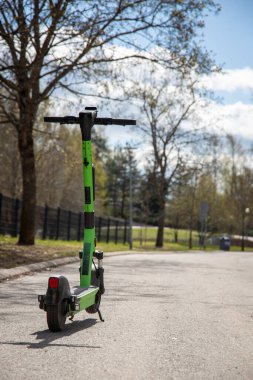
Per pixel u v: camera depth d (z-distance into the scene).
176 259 26.36
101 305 8.96
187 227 84.06
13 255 17.62
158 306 9.11
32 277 13.21
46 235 33.84
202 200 72.62
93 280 7.28
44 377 4.62
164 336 6.60
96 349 5.75
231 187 83.25
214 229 78.06
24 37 17.67
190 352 5.80
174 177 51.44
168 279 14.38
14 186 49.59
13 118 23.03
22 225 23.48
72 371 4.84
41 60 20.58
